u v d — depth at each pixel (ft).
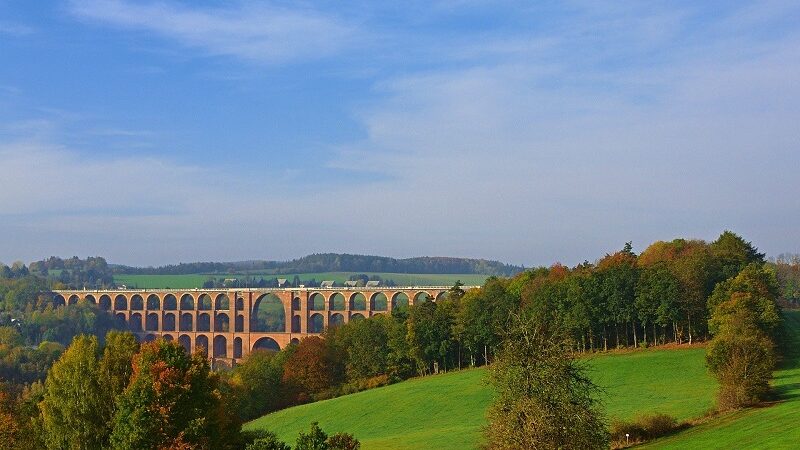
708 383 271.28
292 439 284.20
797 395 214.28
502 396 144.56
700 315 353.51
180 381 165.37
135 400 159.22
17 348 548.31
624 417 214.48
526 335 144.36
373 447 228.43
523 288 451.94
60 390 173.17
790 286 547.49
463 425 260.62
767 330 295.07
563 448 137.80
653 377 294.87
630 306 361.51
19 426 177.58
